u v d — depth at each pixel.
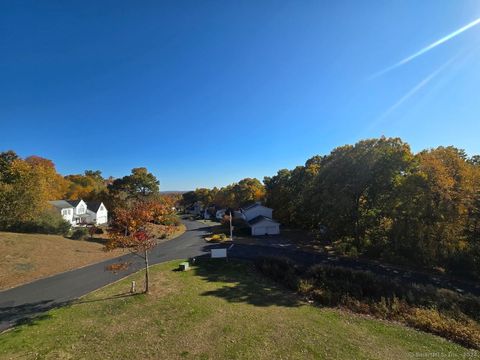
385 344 11.89
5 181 37.44
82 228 41.03
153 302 16.91
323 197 37.84
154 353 10.67
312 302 18.44
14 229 35.62
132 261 30.00
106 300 17.45
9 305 17.16
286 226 61.72
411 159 31.92
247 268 27.53
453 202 28.05
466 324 14.36
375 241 33.66
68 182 83.94
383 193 33.72
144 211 19.73
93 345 11.35
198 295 18.58
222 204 97.00
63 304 17.17
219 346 11.23
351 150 36.22
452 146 33.47
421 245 28.83
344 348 11.25
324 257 31.91
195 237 48.41
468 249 26.30
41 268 24.86
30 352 10.77
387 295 19.14
